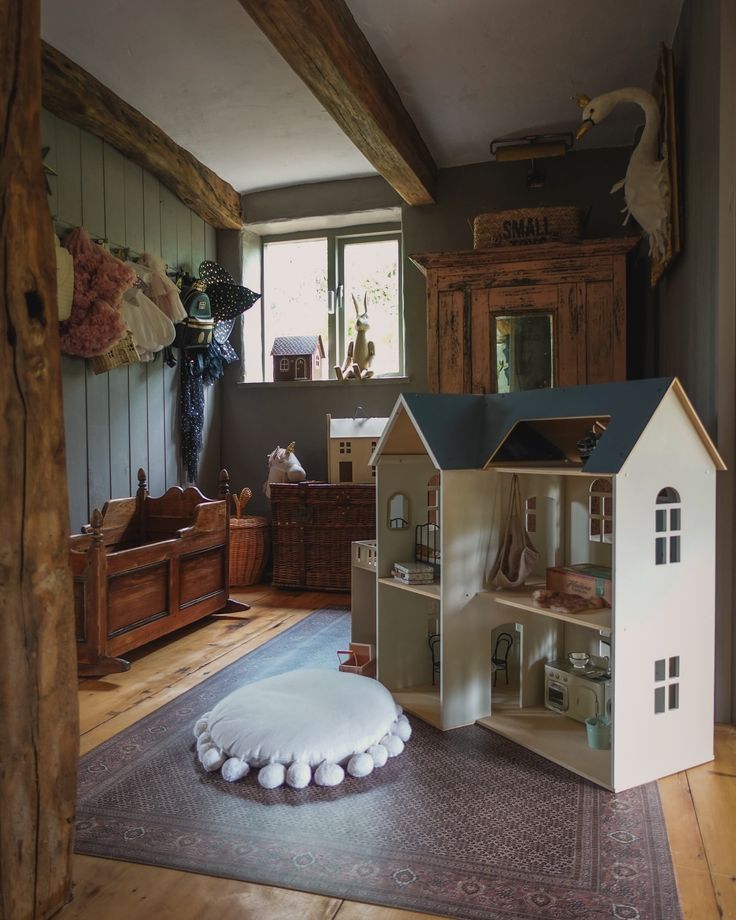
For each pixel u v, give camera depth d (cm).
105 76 362
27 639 158
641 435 212
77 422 394
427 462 302
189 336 466
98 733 260
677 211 307
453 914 159
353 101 322
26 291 159
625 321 383
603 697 252
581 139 434
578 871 174
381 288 528
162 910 162
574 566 258
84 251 346
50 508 165
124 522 418
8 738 154
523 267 394
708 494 230
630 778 216
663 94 327
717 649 267
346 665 309
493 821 198
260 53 341
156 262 419
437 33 324
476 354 402
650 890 166
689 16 296
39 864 159
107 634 320
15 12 157
